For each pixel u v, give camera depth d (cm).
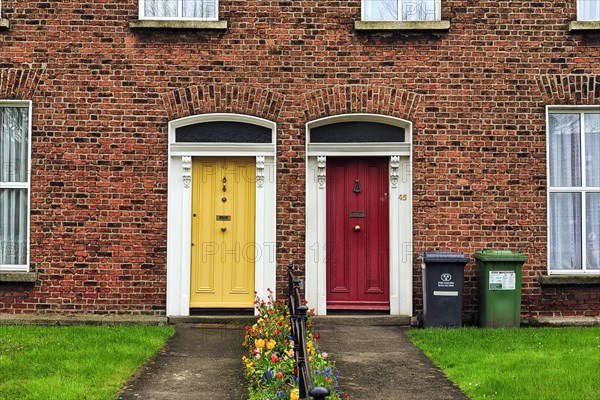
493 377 770
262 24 1130
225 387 761
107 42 1123
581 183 1144
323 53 1130
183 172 1130
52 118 1116
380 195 1152
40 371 790
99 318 1098
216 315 1127
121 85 1122
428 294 1069
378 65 1129
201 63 1125
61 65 1120
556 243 1145
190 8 1149
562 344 929
